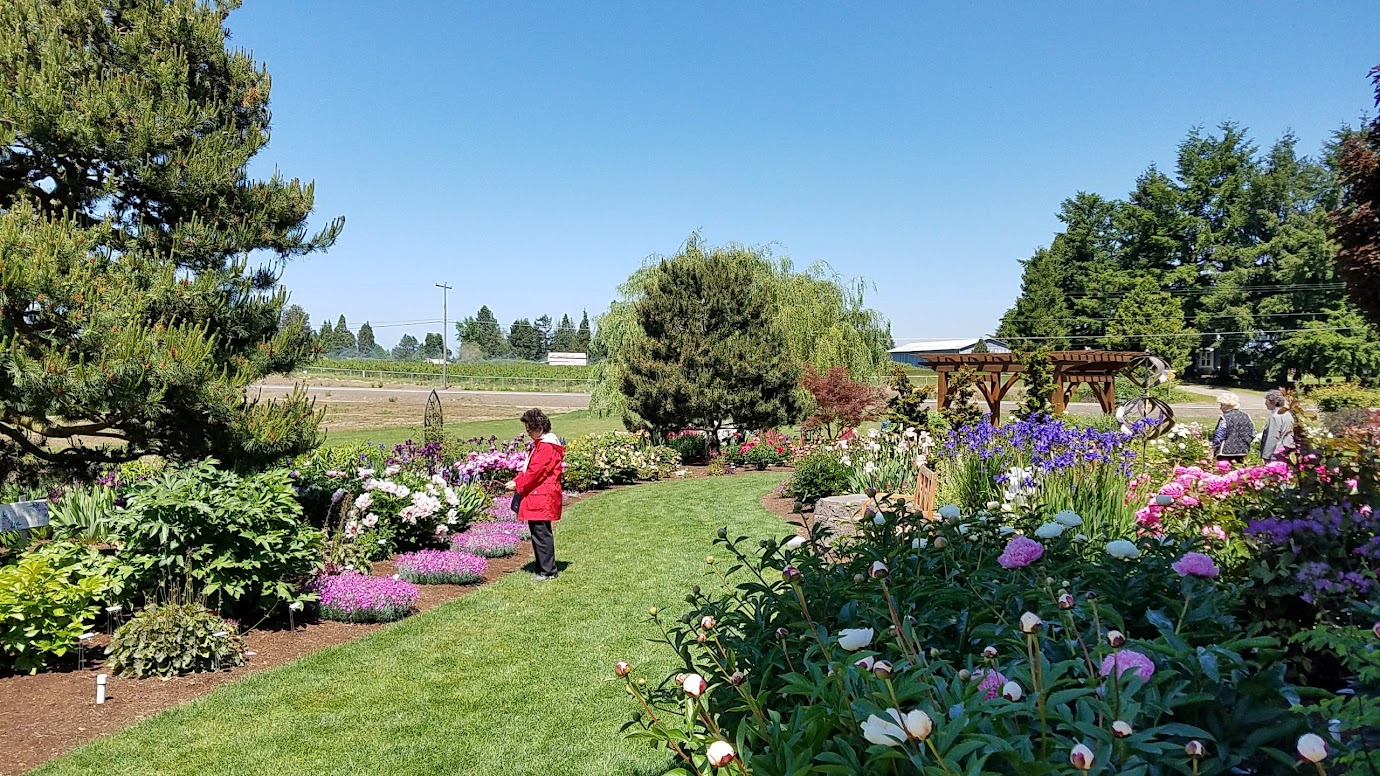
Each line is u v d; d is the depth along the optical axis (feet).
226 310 21.47
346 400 157.69
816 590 8.84
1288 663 9.53
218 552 18.54
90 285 18.45
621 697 15.19
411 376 232.32
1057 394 48.60
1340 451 12.75
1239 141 184.85
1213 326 177.88
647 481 53.21
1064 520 9.37
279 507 19.52
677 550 29.01
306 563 20.49
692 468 60.59
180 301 20.38
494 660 17.49
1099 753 4.90
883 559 9.50
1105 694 5.44
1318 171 175.11
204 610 17.34
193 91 22.98
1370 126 42.96
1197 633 6.82
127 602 18.42
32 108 19.13
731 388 60.23
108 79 20.80
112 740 13.34
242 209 22.91
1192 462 33.53
